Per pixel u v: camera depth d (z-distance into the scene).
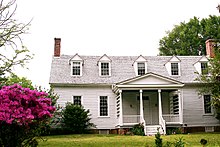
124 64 29.31
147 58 30.53
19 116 7.10
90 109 26.61
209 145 14.03
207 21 47.88
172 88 25.41
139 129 23.66
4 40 12.56
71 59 27.52
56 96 24.88
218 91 22.12
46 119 8.17
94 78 27.19
